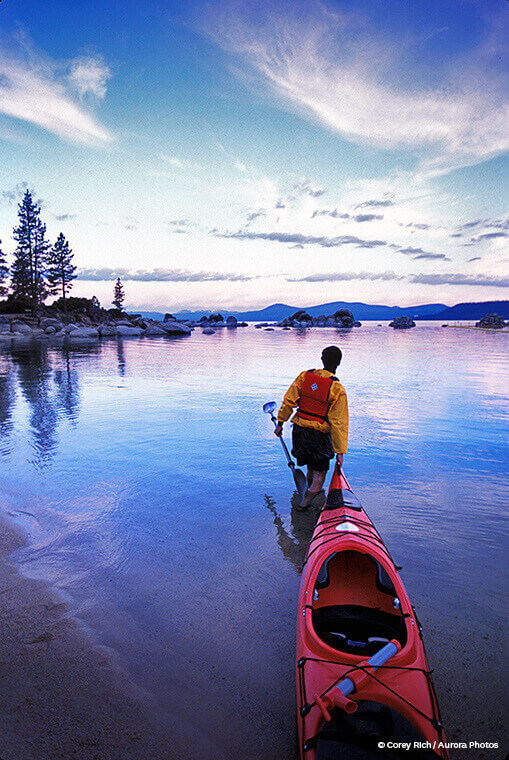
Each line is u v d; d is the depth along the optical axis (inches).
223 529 191.2
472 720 99.1
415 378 615.8
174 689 107.2
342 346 1336.1
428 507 210.8
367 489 232.7
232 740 94.5
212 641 124.1
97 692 104.9
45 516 200.8
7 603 136.9
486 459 279.1
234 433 338.6
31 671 110.2
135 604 139.4
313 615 111.4
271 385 562.6
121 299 5339.6
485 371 692.7
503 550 172.7
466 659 117.0
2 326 2234.3
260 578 155.2
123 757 89.3
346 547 122.0
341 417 186.9
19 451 294.4
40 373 690.8
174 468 264.2
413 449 299.0
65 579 152.1
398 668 86.2
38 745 90.6
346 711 74.3
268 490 233.6
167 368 756.0
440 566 161.5
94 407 430.3
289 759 90.3
